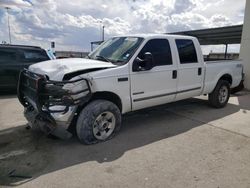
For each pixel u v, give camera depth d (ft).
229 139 14.80
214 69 20.76
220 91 21.95
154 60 16.11
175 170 11.06
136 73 15.03
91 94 13.10
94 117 13.51
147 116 19.67
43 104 12.91
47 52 32.07
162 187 9.76
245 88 33.40
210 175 10.66
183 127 17.02
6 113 20.34
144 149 13.30
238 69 23.71
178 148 13.46
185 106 22.93
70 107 12.71
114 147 13.53
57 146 13.61
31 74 14.47
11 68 28.99
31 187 9.74
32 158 12.21
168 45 17.02
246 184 10.00
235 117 19.49
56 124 12.68
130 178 10.39
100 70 13.62
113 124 14.61
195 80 19.11
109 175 10.63
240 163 11.76
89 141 13.69
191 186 9.84
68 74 12.96
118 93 14.37
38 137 14.92
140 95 15.52
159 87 16.53
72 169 11.13
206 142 14.33
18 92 16.02
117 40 17.25
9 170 11.04
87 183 10.02
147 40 15.81
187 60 18.38
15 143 14.06
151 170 11.05
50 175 10.62
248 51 32.91
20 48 29.91
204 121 18.42
